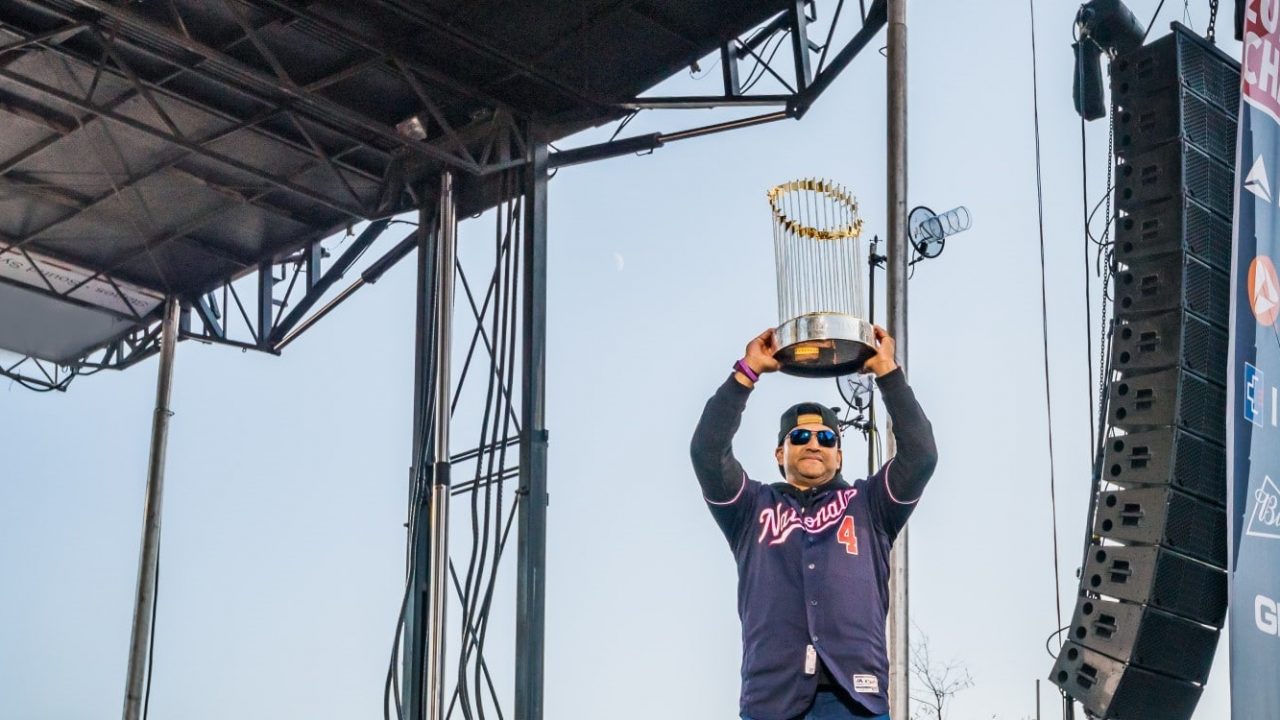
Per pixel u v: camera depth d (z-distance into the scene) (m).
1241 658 7.69
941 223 11.27
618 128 14.91
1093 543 8.71
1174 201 8.95
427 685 13.51
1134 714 8.45
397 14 13.42
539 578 13.56
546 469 13.91
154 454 17.33
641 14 13.68
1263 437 8.07
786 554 6.00
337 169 15.15
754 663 5.90
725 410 5.95
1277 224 8.44
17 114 14.95
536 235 14.46
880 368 5.88
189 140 14.48
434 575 13.78
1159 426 8.69
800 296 6.10
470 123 14.88
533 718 13.22
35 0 13.30
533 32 13.92
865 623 5.88
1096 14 9.55
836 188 6.20
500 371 14.23
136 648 16.72
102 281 18.02
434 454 14.17
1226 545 8.31
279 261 17.75
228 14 13.54
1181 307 8.76
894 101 9.41
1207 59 9.30
